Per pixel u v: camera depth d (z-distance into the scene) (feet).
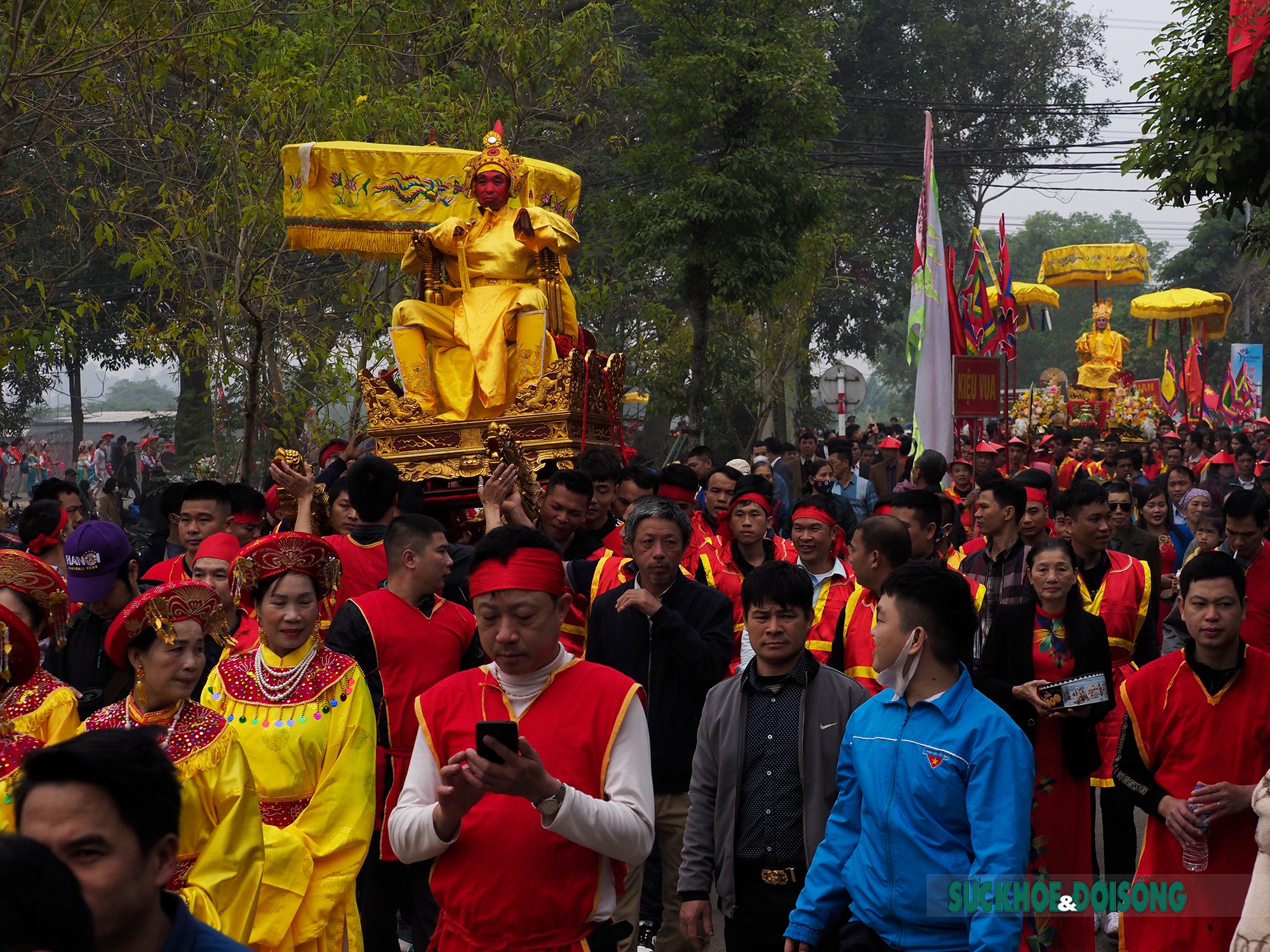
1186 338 186.60
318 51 40.40
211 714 13.17
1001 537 23.02
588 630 19.36
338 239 35.37
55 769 8.27
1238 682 15.84
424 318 31.37
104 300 83.41
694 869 15.03
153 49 35.73
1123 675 21.59
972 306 55.62
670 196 60.18
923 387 39.55
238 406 48.03
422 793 12.12
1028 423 75.66
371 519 21.72
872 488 51.26
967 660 13.19
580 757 11.96
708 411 87.81
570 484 23.24
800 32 61.98
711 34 60.85
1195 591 15.70
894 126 126.52
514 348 31.19
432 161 35.47
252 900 12.58
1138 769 16.37
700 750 15.35
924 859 12.21
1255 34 32.73
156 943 8.54
